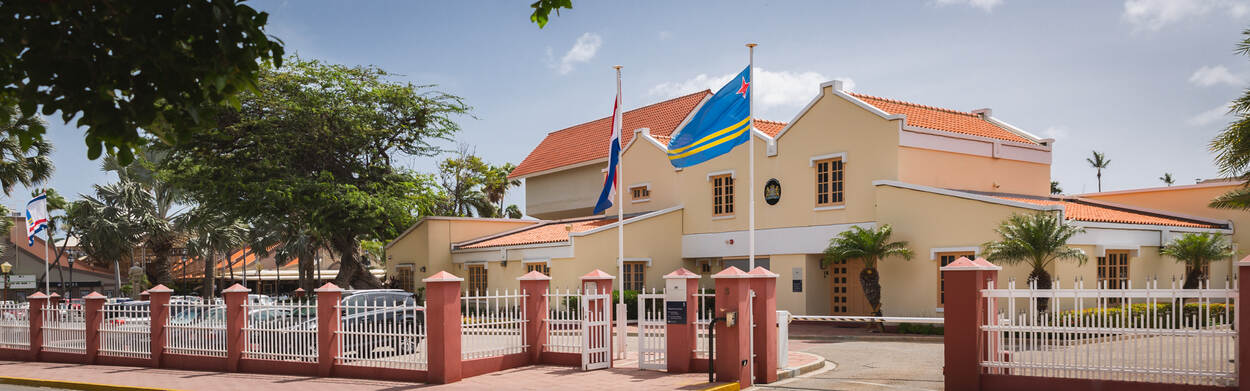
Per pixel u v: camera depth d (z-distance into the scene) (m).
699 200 28.23
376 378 13.80
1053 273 19.17
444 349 12.95
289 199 33.50
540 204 39.22
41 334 19.16
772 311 12.85
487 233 35.88
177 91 4.98
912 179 22.31
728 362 12.33
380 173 38.34
